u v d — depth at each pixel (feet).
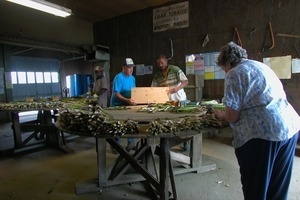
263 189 4.29
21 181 7.77
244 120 4.35
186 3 14.17
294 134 4.41
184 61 14.64
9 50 20.47
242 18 12.26
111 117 5.28
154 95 8.75
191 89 13.32
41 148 11.50
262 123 4.16
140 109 7.06
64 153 10.77
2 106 10.18
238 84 4.22
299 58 10.78
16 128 10.77
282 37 11.19
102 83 14.14
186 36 14.42
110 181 7.08
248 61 4.49
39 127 11.10
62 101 12.06
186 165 8.27
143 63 16.70
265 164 4.21
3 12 14.08
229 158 9.53
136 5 15.47
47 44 15.93
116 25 17.93
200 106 7.11
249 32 12.10
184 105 7.57
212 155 9.93
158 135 4.55
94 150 11.23
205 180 7.57
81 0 14.25
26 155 10.53
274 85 4.31
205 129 4.92
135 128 4.62
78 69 29.07
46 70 27.27
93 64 19.40
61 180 7.80
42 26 16.24
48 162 9.59
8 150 11.21
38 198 6.63
